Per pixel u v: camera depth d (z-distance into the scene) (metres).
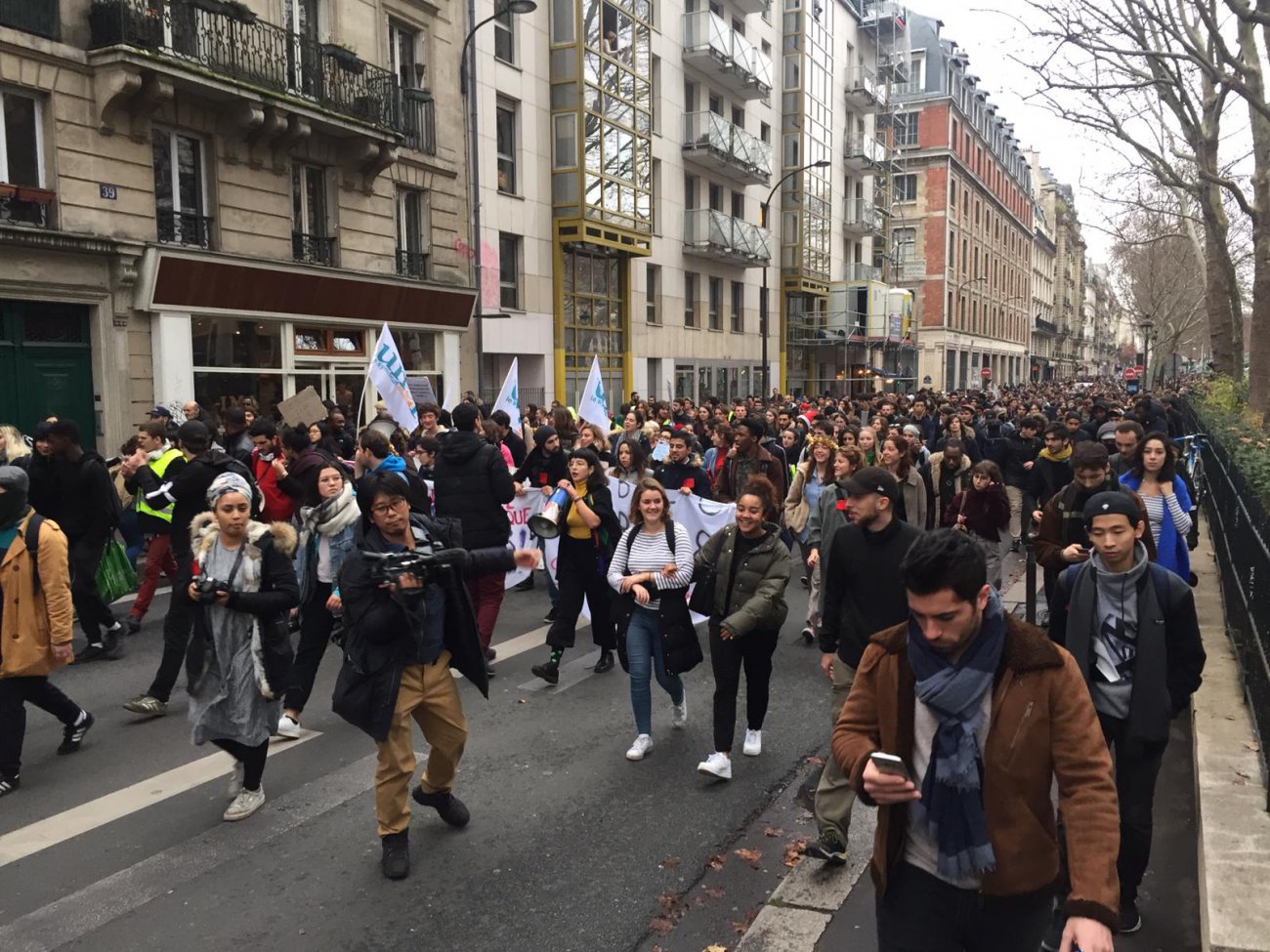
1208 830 3.67
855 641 4.30
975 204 66.94
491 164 21.23
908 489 7.54
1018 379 85.06
